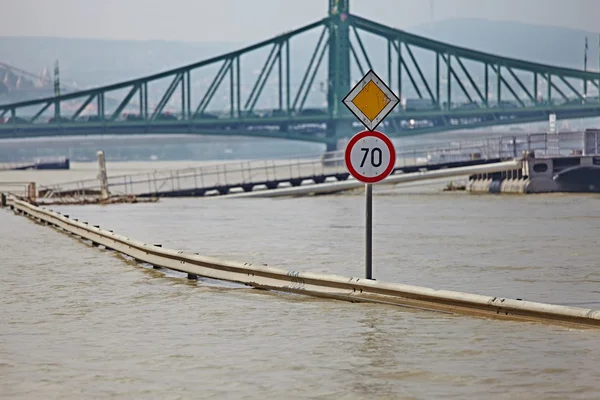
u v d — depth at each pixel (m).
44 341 34.88
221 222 105.06
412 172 180.00
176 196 179.75
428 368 29.88
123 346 33.81
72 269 58.41
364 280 42.72
